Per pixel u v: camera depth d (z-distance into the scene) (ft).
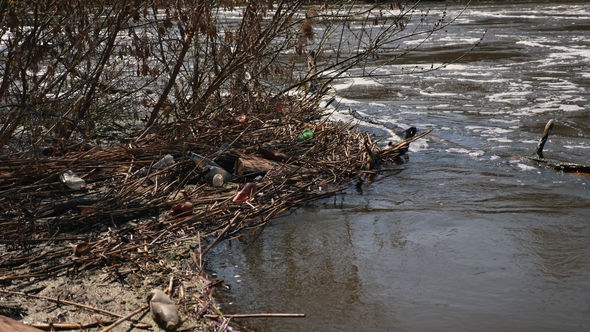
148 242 16.31
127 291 13.91
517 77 42.60
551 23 84.38
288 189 20.61
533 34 70.33
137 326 12.52
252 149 23.12
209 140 22.94
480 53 55.47
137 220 17.56
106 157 20.76
